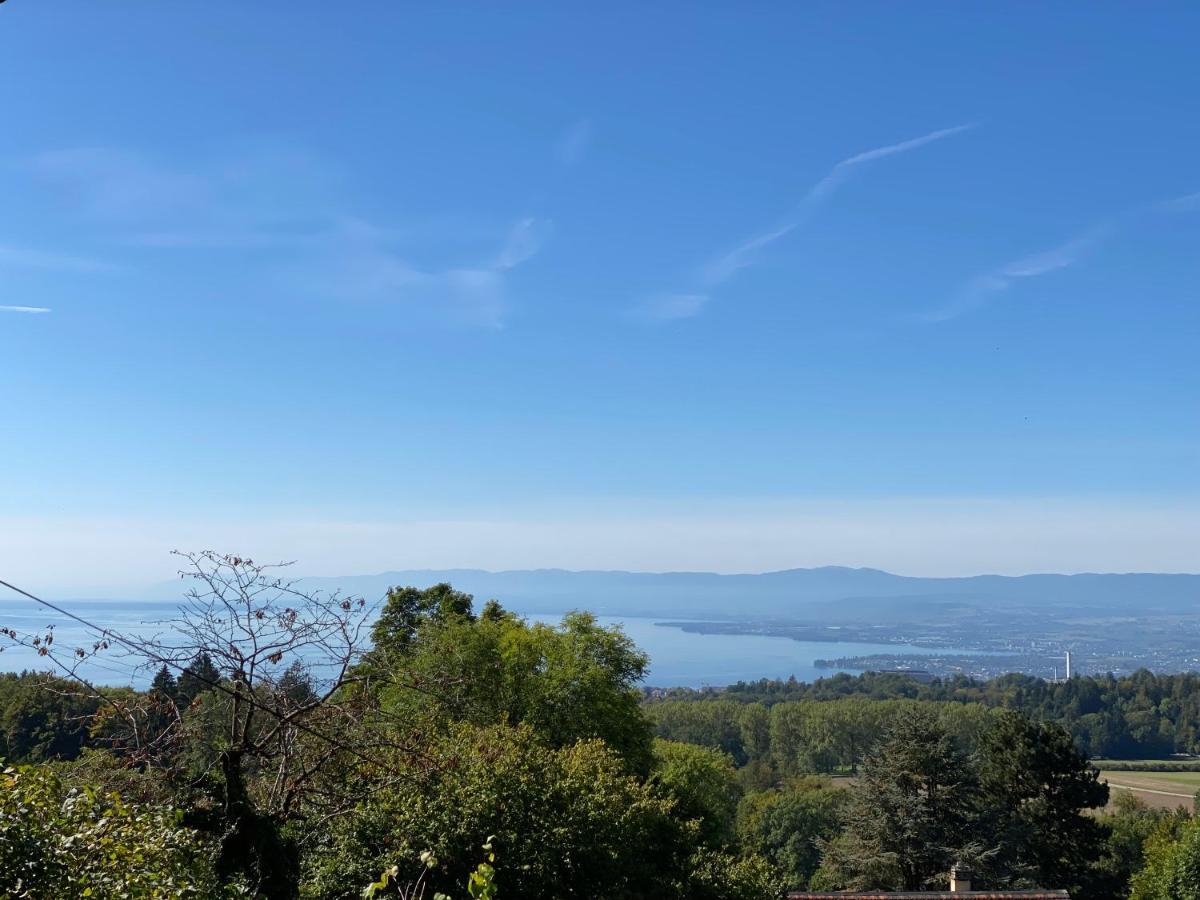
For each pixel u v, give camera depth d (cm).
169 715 1153
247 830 1089
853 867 4256
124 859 803
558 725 3244
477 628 3494
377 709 1320
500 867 1529
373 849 1472
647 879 2072
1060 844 4453
